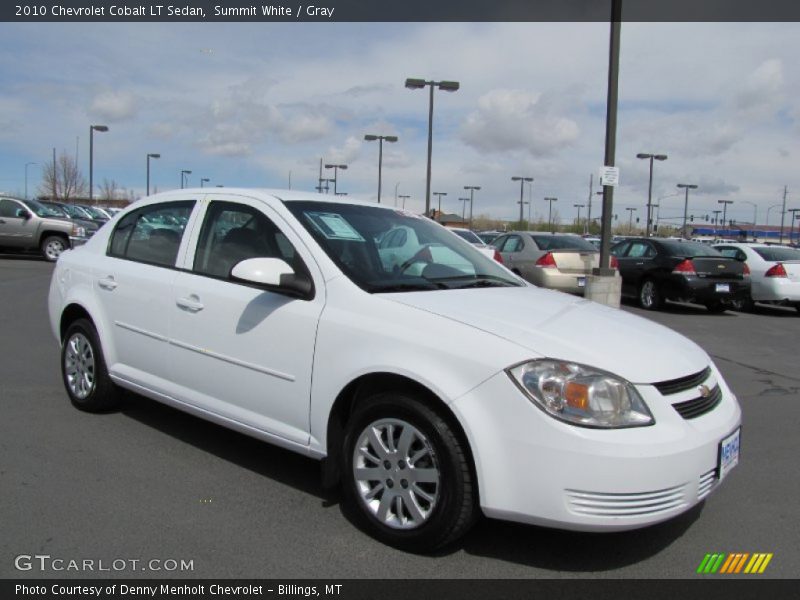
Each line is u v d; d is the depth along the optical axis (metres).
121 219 5.08
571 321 3.34
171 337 4.22
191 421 4.98
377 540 3.25
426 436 3.04
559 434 2.77
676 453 2.81
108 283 4.76
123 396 5.39
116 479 3.88
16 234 18.80
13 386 5.81
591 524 2.76
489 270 4.34
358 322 3.31
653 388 2.93
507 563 3.09
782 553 3.26
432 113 26.20
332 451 3.44
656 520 2.82
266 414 3.71
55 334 5.41
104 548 3.09
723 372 7.59
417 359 3.06
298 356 3.51
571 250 13.30
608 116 11.96
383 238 4.06
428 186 26.45
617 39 11.85
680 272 13.05
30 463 4.07
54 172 54.78
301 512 3.53
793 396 6.48
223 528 3.33
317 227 3.84
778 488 4.09
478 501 2.96
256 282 3.49
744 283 13.20
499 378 2.88
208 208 4.34
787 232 107.81
